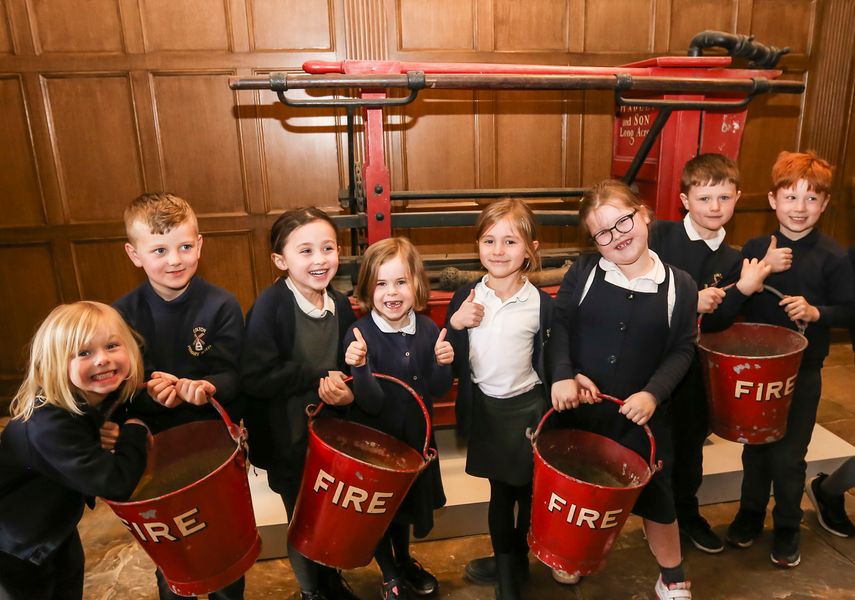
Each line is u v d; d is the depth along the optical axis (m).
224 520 1.20
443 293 2.29
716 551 1.87
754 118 3.38
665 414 1.54
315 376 1.52
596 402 1.47
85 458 1.13
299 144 3.00
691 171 1.72
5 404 3.08
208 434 1.37
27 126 2.82
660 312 1.46
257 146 2.98
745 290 1.61
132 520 1.13
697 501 1.95
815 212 1.69
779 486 1.77
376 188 2.04
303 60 2.89
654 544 1.57
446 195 2.42
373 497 1.26
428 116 3.05
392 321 1.49
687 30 3.13
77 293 3.04
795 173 1.67
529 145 3.16
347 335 1.50
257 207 3.05
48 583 1.30
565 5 3.00
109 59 2.80
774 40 3.26
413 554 1.93
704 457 2.21
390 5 2.88
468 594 1.75
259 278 3.14
